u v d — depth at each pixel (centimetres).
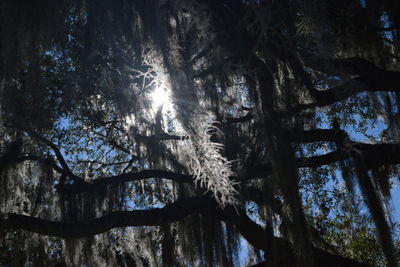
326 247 668
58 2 540
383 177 629
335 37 527
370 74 532
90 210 673
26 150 674
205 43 534
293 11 497
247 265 662
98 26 550
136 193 795
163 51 504
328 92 550
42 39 551
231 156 602
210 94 570
